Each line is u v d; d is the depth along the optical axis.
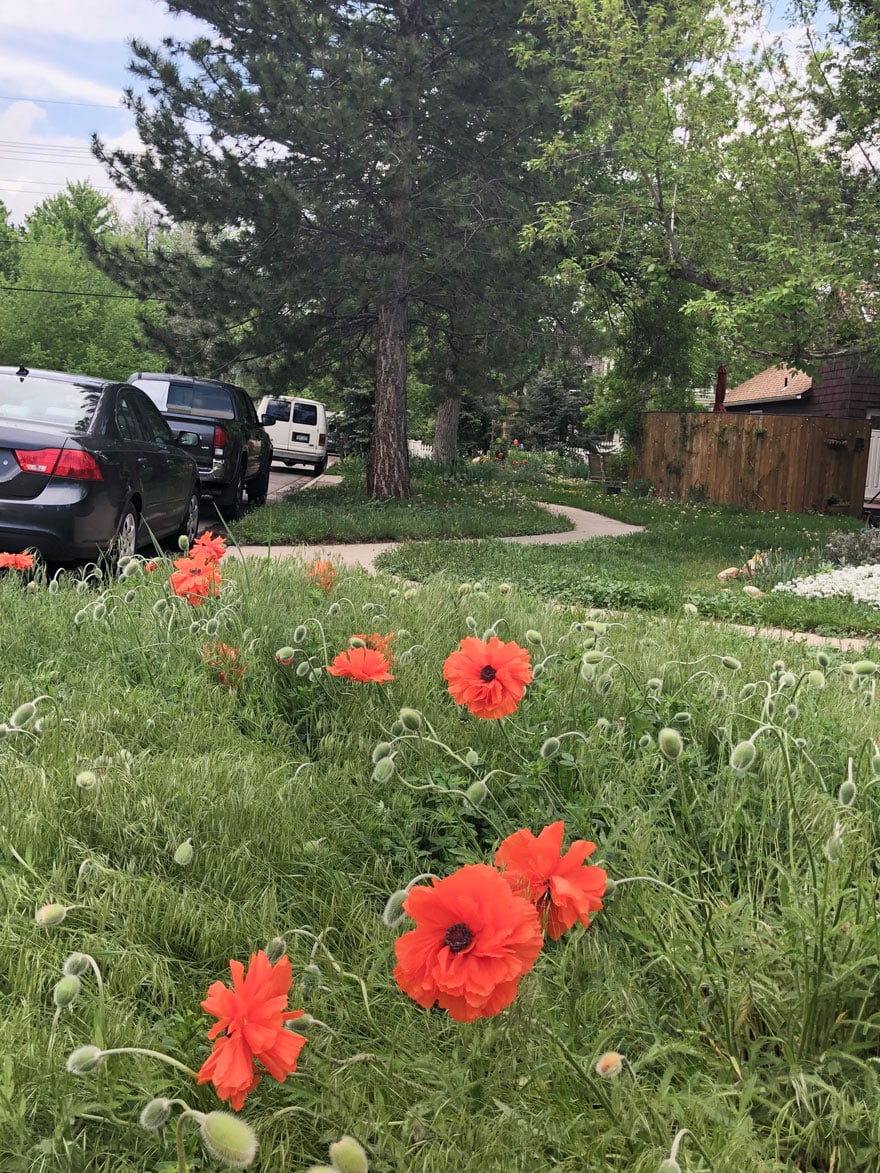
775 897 2.74
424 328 24.62
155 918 2.65
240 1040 1.53
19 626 5.37
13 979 2.33
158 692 4.54
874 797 3.18
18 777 3.38
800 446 26.17
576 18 15.76
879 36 12.92
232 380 22.75
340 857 3.12
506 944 1.65
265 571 6.79
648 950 2.42
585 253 20.67
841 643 8.54
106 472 8.43
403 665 4.74
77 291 50.00
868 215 13.07
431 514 18.06
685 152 14.29
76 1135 1.88
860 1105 1.88
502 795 3.45
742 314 13.07
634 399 30.70
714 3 13.44
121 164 19.12
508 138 19.94
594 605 10.17
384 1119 1.87
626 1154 1.85
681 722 3.81
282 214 17.78
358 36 18.47
